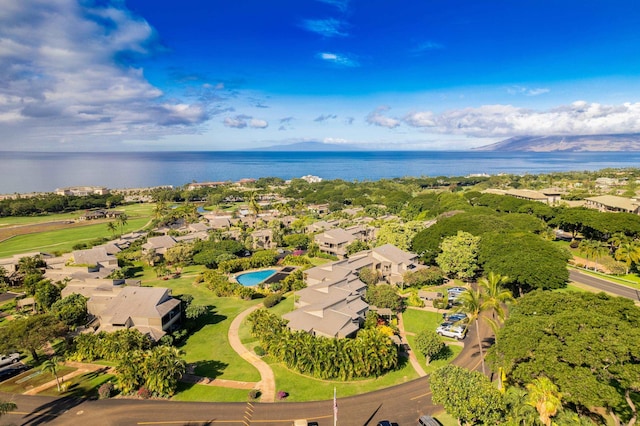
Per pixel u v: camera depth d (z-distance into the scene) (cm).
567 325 4222
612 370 3706
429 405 4616
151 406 4581
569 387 3628
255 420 4319
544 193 19525
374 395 4819
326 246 11931
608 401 3488
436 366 5522
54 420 4325
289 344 5341
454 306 7762
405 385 5044
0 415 4175
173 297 6975
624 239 9806
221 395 4800
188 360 5703
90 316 6875
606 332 3981
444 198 18725
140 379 4862
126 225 18012
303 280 8906
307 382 5100
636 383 3556
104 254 10381
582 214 11481
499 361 4391
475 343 6250
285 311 7444
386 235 11269
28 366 5516
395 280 8969
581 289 8119
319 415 4412
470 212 13650
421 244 10200
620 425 3941
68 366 5519
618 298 4862
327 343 5259
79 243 13712
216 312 7588
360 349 5125
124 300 6550
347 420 4328
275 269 10606
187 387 4981
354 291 7481
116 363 5581
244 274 10219
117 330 6006
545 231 11956
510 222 12025
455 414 3844
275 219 15725
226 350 6022
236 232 13950
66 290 7700
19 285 9431
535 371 3912
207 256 10788
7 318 7294
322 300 6812
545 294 5203
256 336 6209
